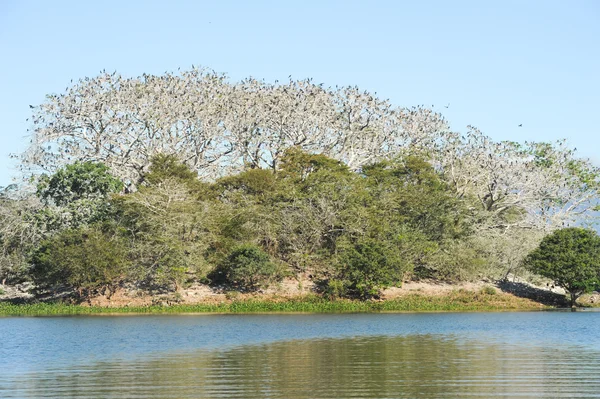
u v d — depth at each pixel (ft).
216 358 111.65
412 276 235.40
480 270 231.30
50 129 270.67
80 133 277.03
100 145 277.03
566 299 225.76
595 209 274.77
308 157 263.90
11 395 86.07
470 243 237.45
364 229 222.28
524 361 107.14
